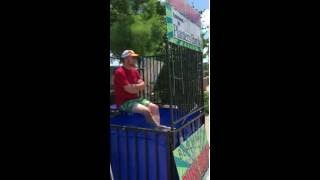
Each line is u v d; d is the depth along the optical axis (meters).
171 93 2.85
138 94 2.74
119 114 2.69
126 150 2.69
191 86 3.39
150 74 2.83
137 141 2.71
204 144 3.68
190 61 3.36
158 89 2.88
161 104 2.92
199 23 3.61
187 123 3.22
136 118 2.73
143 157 2.72
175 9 2.91
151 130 2.75
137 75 2.76
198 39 3.59
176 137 2.91
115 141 2.67
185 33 3.18
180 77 3.10
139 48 2.73
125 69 2.70
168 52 2.81
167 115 2.91
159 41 2.81
